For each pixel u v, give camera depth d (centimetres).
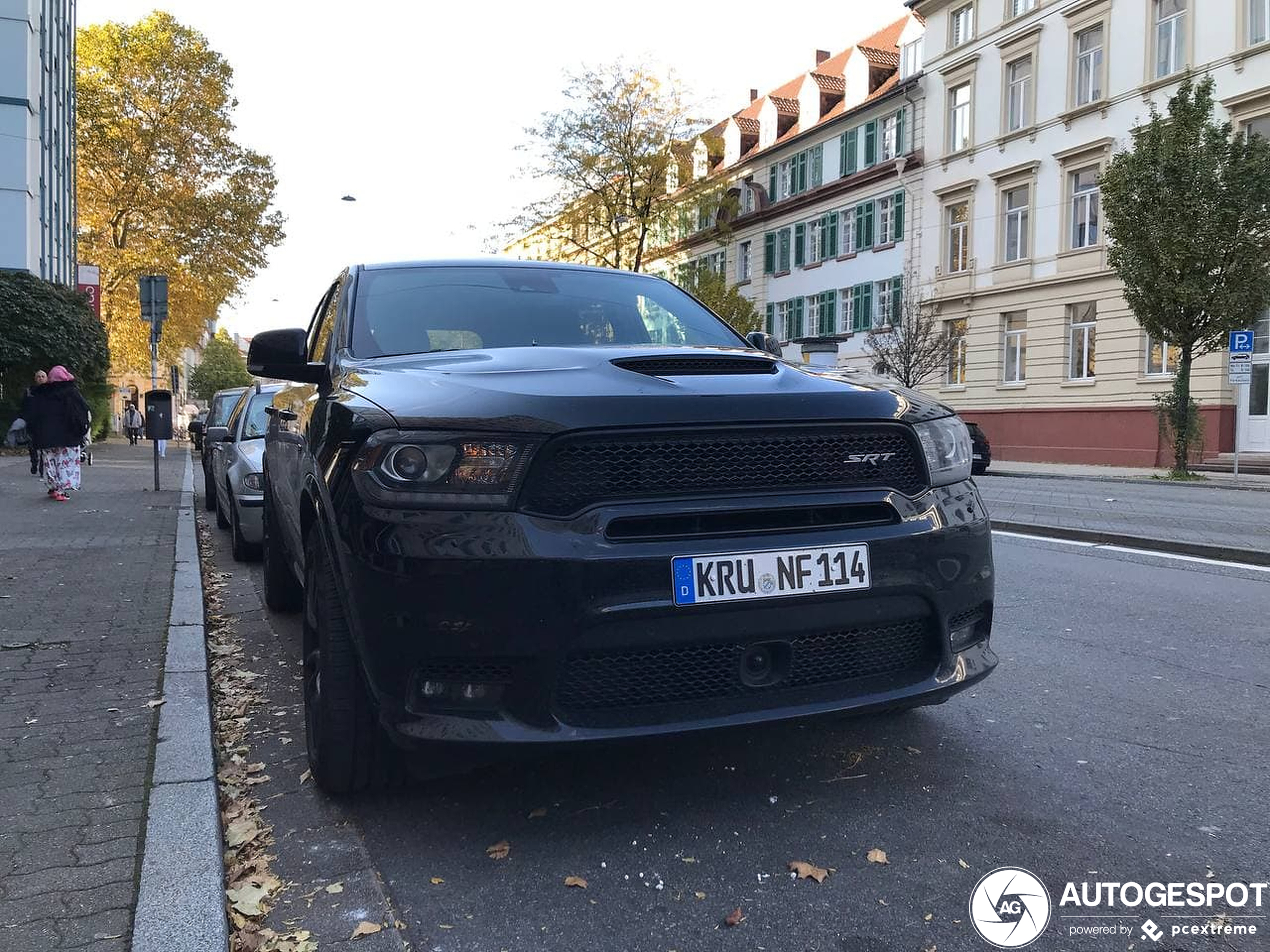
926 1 3123
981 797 309
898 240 3322
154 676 441
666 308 439
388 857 271
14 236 2370
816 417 278
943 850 273
